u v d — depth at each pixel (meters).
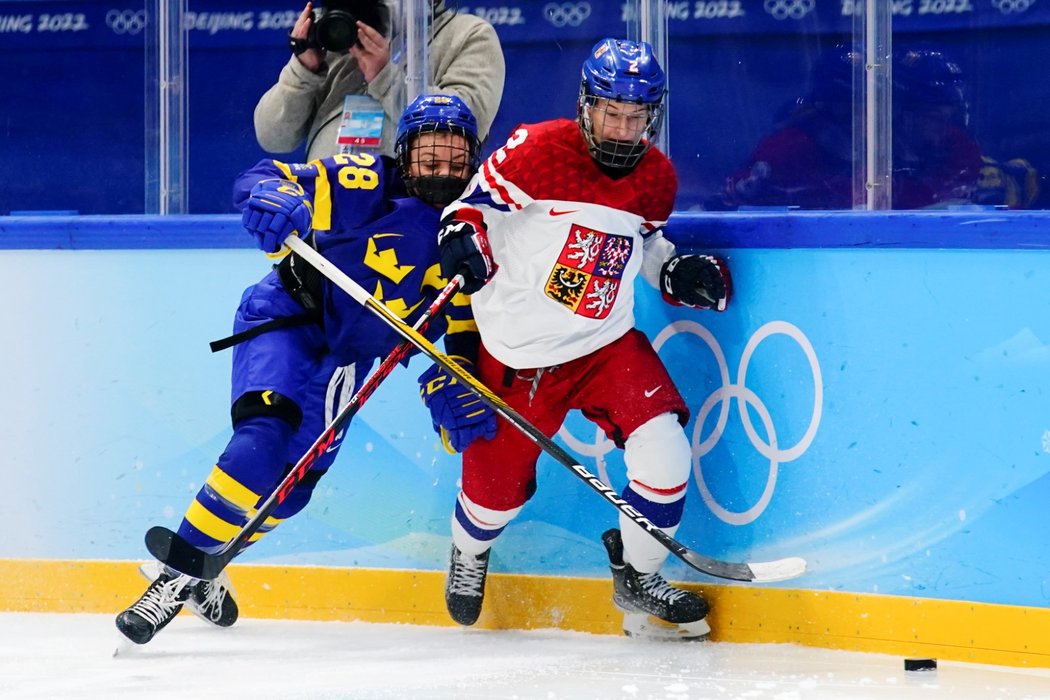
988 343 11.85
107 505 14.81
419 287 12.88
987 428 11.87
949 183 13.61
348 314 12.76
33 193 15.34
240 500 12.27
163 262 14.55
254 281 14.31
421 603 14.09
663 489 12.51
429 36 14.35
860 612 12.45
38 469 14.98
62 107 15.16
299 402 12.62
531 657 12.23
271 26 14.60
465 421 12.66
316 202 12.53
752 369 12.99
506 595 13.88
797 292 12.73
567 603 13.70
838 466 12.55
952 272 11.99
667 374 12.77
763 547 12.95
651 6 13.91
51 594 14.95
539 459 13.77
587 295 12.35
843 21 13.51
